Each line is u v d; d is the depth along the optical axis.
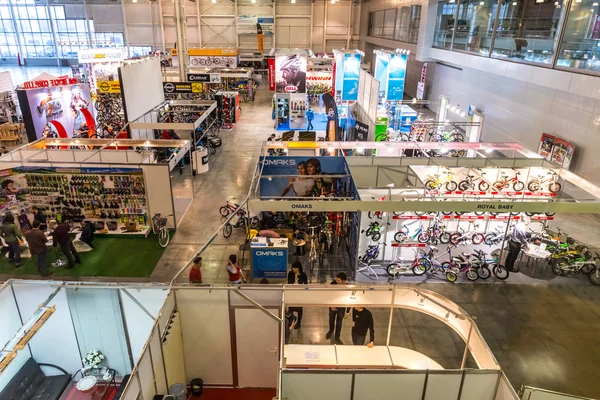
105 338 6.90
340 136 19.38
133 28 41.62
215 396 7.08
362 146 13.20
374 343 8.36
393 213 10.73
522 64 16.19
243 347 6.92
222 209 13.42
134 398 5.16
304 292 6.62
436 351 8.20
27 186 11.95
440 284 10.27
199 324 6.75
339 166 12.86
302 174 12.84
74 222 12.24
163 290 6.50
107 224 12.16
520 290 10.08
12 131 20.27
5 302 6.38
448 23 24.03
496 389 5.25
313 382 5.20
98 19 41.53
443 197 10.04
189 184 15.96
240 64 41.50
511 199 9.41
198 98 24.56
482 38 19.97
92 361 6.84
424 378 5.21
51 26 42.53
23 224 11.53
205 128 21.05
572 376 7.57
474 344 5.96
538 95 16.52
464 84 23.69
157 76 20.75
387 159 12.74
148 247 11.56
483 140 21.36
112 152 13.02
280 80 27.59
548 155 15.62
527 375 7.55
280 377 5.17
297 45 43.28
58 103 19.20
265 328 6.77
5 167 11.66
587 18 12.98
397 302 6.80
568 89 13.63
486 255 11.57
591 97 12.68
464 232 11.91
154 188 11.94
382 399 5.33
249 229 11.37
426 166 11.84
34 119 17.84
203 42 42.22
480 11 20.08
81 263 10.70
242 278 9.80
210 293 6.51
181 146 13.54
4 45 44.53
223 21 41.59
